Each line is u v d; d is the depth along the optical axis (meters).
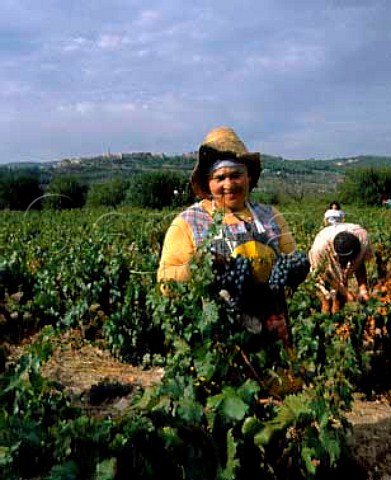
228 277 3.67
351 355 4.79
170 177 50.16
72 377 6.12
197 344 3.57
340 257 6.04
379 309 5.69
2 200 51.41
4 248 12.92
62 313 8.19
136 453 2.81
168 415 2.99
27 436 2.72
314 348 4.69
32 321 8.08
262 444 3.06
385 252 10.41
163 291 3.95
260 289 3.79
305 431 3.22
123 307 6.90
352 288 8.21
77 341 7.54
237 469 3.01
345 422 3.54
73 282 8.51
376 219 22.70
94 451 2.73
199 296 3.64
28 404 3.06
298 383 3.81
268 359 3.75
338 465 3.60
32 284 9.34
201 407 3.00
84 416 2.87
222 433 3.00
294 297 5.44
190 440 2.95
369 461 4.00
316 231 17.30
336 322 5.22
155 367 6.63
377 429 4.51
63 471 2.60
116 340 6.85
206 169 4.01
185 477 2.93
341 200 58.06
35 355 3.18
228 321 3.66
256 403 3.25
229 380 3.59
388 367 5.45
